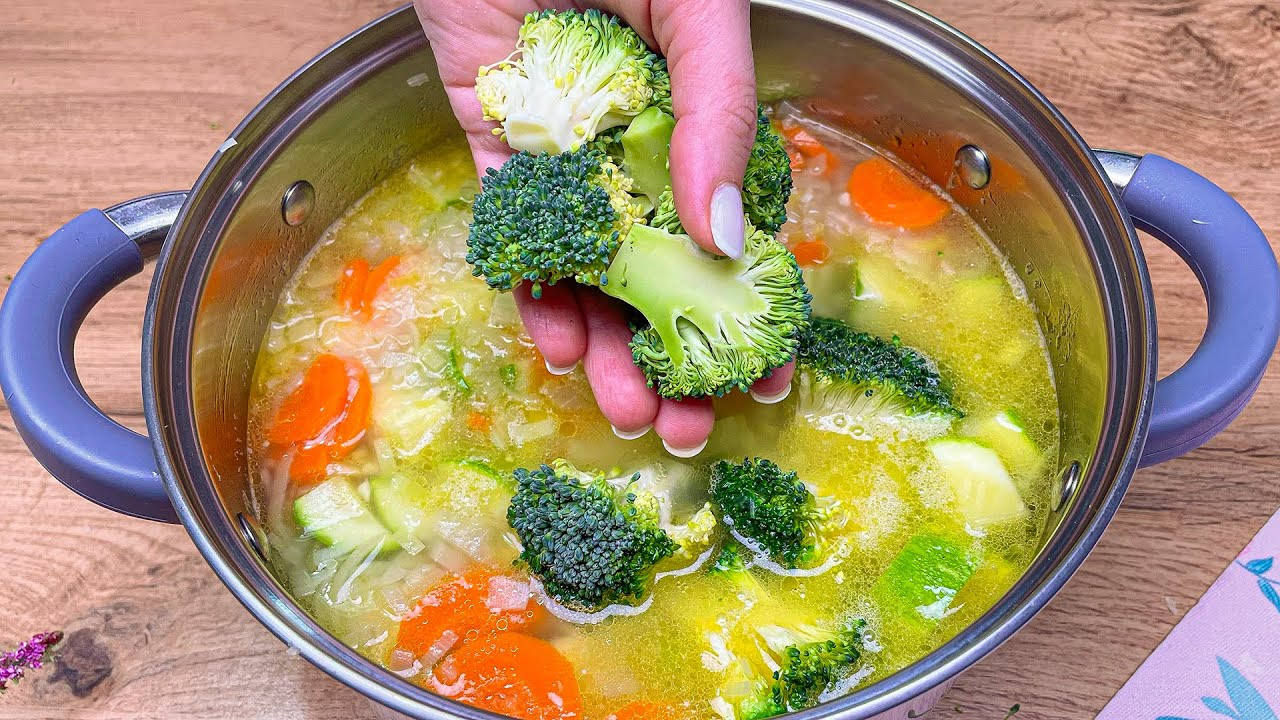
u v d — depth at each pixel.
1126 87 0.54
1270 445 0.50
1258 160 0.53
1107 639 0.48
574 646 0.45
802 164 0.52
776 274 0.44
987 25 0.55
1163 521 0.49
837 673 0.44
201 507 0.42
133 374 0.51
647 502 0.44
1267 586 0.48
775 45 0.49
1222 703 0.47
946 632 0.45
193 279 0.45
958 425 0.48
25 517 0.49
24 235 0.53
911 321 0.50
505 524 0.46
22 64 0.55
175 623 0.48
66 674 0.48
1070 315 0.47
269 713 0.47
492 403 0.48
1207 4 0.55
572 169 0.43
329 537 0.47
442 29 0.47
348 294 0.50
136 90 0.55
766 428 0.47
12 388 0.43
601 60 0.44
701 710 0.44
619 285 0.44
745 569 0.45
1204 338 0.44
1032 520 0.46
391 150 0.51
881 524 0.46
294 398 0.49
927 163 0.51
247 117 0.46
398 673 0.45
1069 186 0.46
